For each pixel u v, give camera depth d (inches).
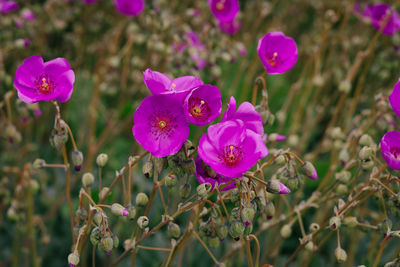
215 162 25.4
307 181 40.6
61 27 46.8
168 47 37.4
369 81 52.1
